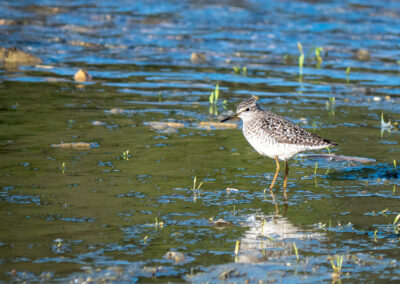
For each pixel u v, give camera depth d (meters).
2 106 16.86
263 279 7.94
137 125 15.83
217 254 8.70
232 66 23.17
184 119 16.70
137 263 8.31
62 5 32.16
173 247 8.90
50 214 9.98
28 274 7.89
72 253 8.56
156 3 33.31
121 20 29.62
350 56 25.16
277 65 23.58
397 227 9.84
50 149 13.50
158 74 21.67
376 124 16.70
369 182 12.30
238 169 12.91
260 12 32.31
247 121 12.87
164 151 13.81
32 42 24.95
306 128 16.09
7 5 31.34
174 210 10.43
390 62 24.36
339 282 7.88
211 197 11.16
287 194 11.51
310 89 20.50
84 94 18.72
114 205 10.52
